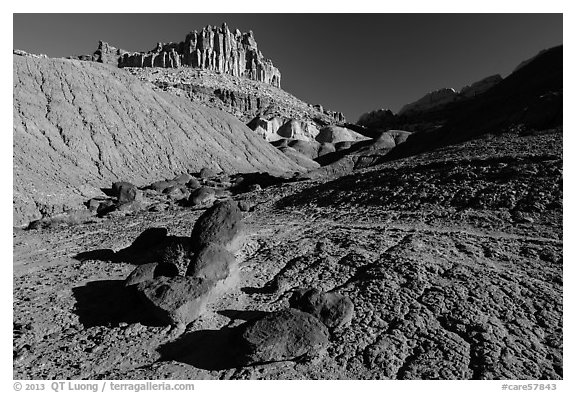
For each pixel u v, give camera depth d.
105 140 40.59
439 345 6.12
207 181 36.41
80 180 31.88
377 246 10.63
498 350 5.93
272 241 11.84
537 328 6.53
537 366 5.62
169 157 44.59
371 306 7.32
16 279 9.71
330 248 10.80
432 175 17.25
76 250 12.59
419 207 14.76
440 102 135.25
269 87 145.25
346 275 8.85
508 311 7.00
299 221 15.19
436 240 10.95
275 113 110.25
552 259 9.12
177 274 8.44
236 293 8.07
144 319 7.14
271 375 5.54
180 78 122.75
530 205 12.51
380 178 19.44
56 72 45.88
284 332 5.83
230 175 41.38
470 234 11.38
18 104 37.72
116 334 6.79
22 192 25.42
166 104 54.12
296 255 10.38
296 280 8.74
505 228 11.60
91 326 7.21
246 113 109.19
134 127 45.72
